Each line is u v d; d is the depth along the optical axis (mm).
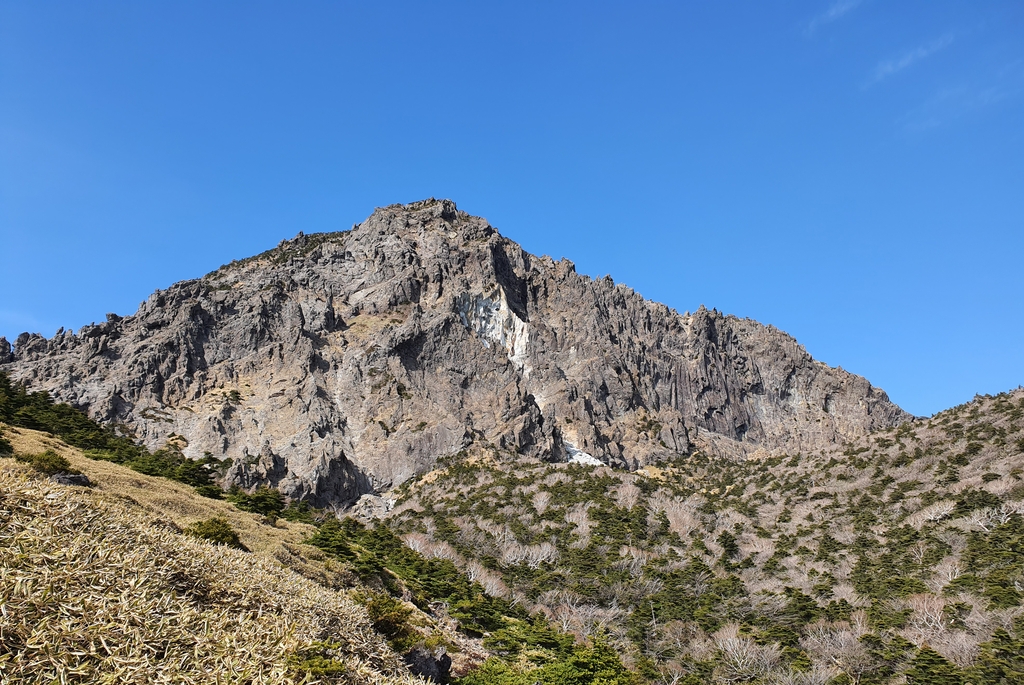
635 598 112688
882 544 120188
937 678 74375
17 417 90000
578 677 60000
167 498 59312
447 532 141250
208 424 186625
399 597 70375
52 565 25531
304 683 27250
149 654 24078
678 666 90688
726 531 139125
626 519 147250
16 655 21359
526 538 139375
